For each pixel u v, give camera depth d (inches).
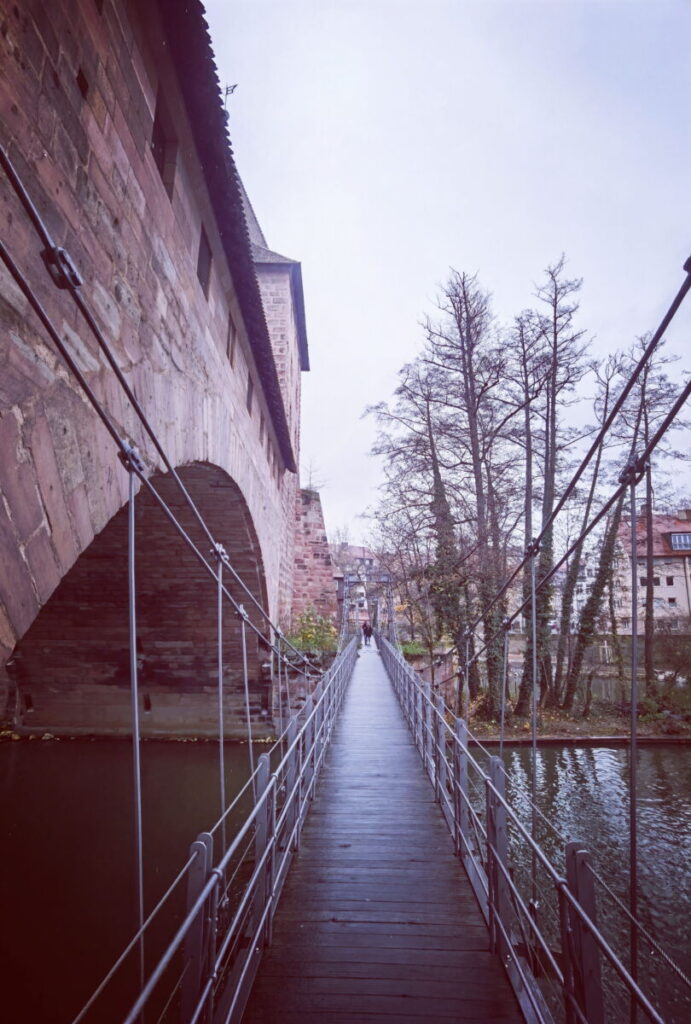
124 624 566.9
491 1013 127.4
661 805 505.4
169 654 596.7
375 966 144.1
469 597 759.1
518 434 757.3
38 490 114.7
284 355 794.8
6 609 103.6
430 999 131.9
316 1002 130.3
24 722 636.1
